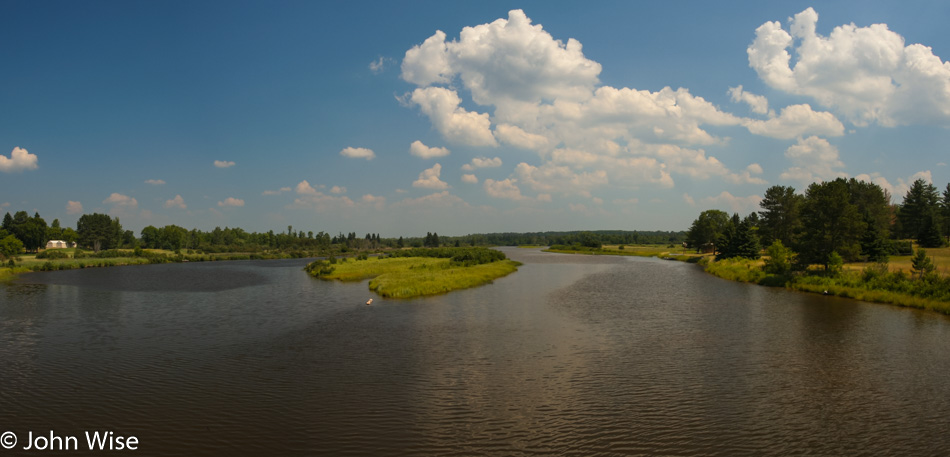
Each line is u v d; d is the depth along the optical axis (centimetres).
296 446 1380
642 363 2206
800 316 3391
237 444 1392
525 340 2653
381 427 1504
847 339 2680
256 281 6341
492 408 1659
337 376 2012
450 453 1334
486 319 3272
